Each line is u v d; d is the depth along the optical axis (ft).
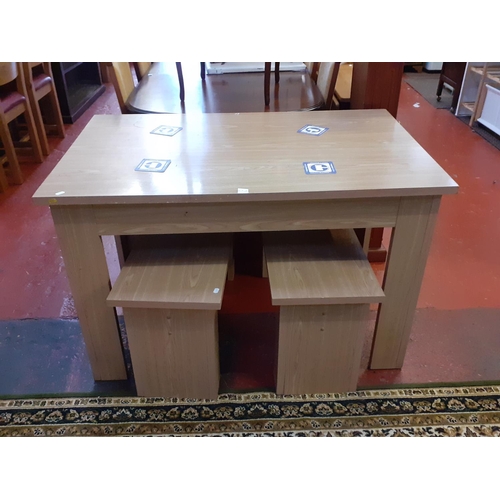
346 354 5.01
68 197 4.19
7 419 5.08
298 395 5.34
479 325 6.31
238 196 4.19
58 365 5.78
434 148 11.74
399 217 4.58
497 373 5.63
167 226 4.49
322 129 5.61
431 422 5.01
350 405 5.21
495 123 12.22
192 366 5.02
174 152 5.05
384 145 5.16
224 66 9.78
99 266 4.75
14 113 9.95
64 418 5.10
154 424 5.02
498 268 7.45
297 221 4.52
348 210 4.50
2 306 6.75
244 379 5.56
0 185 9.75
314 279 4.61
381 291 4.46
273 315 6.54
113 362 5.43
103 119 6.00
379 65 6.17
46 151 11.59
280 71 9.64
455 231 8.39
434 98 15.62
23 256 7.85
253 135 5.47
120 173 4.59
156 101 7.71
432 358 5.83
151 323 4.70
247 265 7.38
